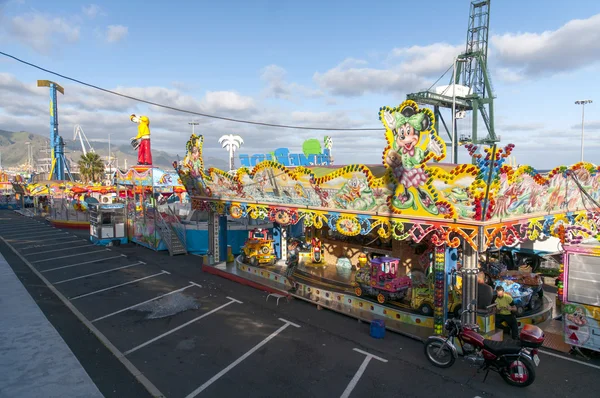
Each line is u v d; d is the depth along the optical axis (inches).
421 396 315.0
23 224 1584.6
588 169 454.3
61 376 345.4
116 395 316.2
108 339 431.5
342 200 467.5
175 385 332.8
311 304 551.8
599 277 370.0
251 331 453.4
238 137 1250.6
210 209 726.5
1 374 348.5
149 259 885.2
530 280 506.3
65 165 2802.7
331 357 384.8
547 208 434.9
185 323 481.1
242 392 322.0
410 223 400.5
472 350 355.6
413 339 422.9
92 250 1002.1
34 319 490.3
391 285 471.8
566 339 388.5
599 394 316.5
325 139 1232.8
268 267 687.1
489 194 332.5
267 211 593.3
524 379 324.2
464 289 385.4
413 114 370.9
